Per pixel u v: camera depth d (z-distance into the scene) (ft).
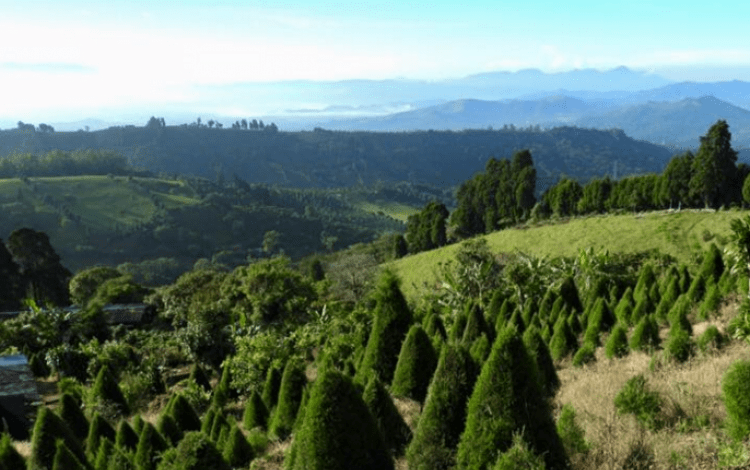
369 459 32.60
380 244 513.45
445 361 36.11
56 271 294.87
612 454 33.71
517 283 147.02
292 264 552.82
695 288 104.06
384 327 63.77
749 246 76.28
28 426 104.06
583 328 99.25
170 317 223.30
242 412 94.43
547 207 347.15
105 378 96.99
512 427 30.63
